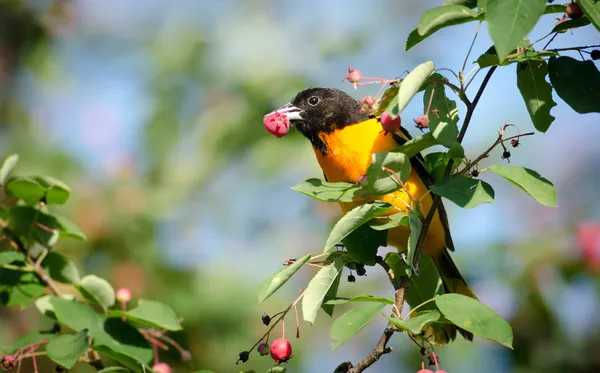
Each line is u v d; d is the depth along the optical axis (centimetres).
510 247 1154
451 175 538
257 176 1280
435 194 547
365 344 1279
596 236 1127
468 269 1142
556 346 1088
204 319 1127
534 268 1129
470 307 504
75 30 1494
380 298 520
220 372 1111
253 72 1338
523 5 443
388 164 535
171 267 1188
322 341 1212
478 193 517
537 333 1102
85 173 1284
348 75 534
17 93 1426
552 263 1134
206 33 1384
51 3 1473
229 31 1375
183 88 1368
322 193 560
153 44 1440
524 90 551
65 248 1182
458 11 498
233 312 1139
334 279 558
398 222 551
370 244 581
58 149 1308
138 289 1165
